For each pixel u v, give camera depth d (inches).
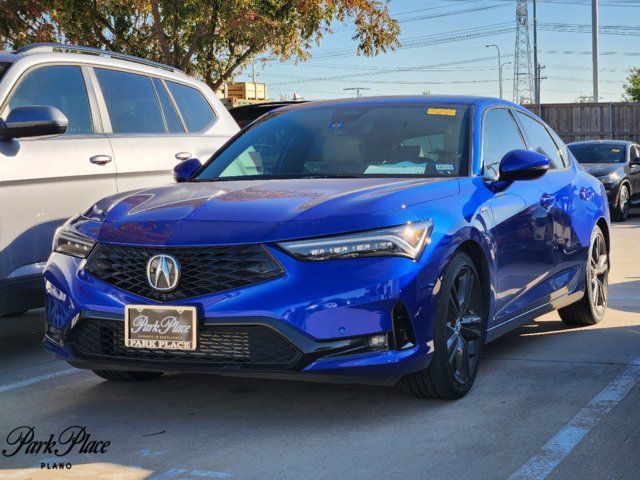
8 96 220.7
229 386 189.6
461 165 190.7
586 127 1266.0
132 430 161.2
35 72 229.9
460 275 172.7
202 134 271.0
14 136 209.0
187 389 188.4
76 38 703.1
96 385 194.2
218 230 155.9
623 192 680.4
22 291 213.0
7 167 210.4
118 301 159.0
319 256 152.1
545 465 137.6
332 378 154.2
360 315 151.3
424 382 168.2
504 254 189.5
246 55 732.7
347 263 152.4
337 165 194.7
